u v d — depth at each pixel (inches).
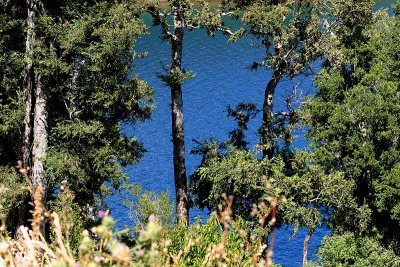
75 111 1499.8
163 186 4402.1
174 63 1902.1
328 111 2522.1
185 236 518.6
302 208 1844.2
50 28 1392.7
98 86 1430.9
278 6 1756.9
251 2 1835.6
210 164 1908.2
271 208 343.6
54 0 1499.8
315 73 2038.6
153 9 1766.7
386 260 2293.3
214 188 1833.2
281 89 5959.6
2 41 1473.9
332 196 1947.6
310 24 1822.1
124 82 1451.8
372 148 2416.3
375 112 2410.2
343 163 2503.7
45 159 1427.2
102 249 250.7
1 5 1498.5
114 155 1525.6
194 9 1871.3
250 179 1768.0
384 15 2236.7
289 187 1831.9
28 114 1492.4
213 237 497.0
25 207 1373.0
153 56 7667.3
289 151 2053.4
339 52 1897.1
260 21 1748.3
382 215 2536.9
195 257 478.9
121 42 1374.3
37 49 1400.1
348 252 2332.7
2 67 1489.9
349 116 2427.4
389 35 2684.5
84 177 1438.2
